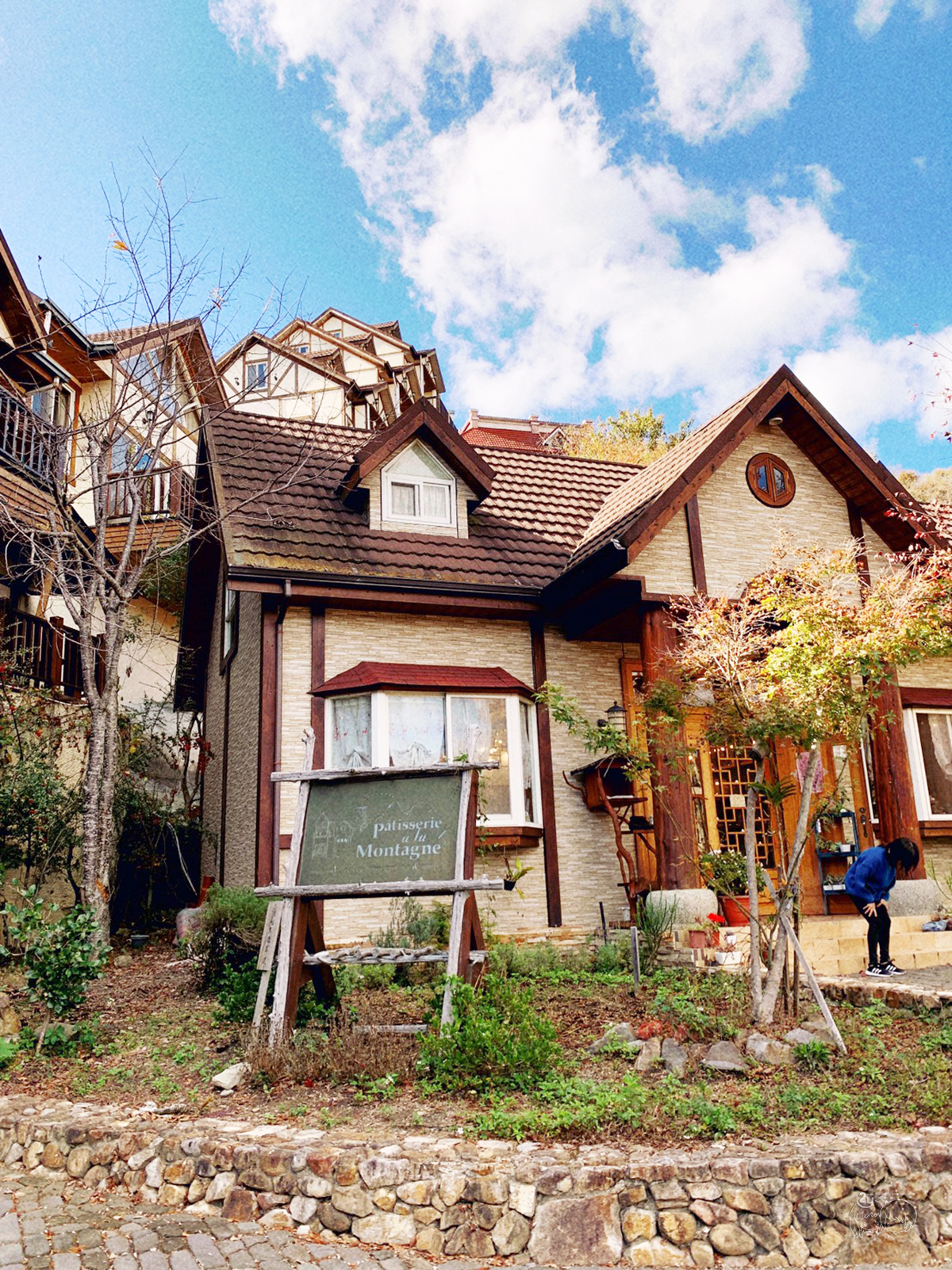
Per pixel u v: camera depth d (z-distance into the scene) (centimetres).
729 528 1247
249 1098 602
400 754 1153
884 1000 810
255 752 1227
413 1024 728
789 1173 456
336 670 1198
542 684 1279
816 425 1264
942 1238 449
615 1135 509
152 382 1470
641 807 1268
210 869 1540
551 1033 617
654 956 969
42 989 734
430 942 1023
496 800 1192
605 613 1231
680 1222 446
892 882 970
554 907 1204
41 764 1230
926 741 1349
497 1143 497
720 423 1256
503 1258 443
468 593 1238
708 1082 590
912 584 772
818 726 709
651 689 864
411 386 3288
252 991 765
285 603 1176
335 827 768
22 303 1528
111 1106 600
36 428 1363
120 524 1959
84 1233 470
